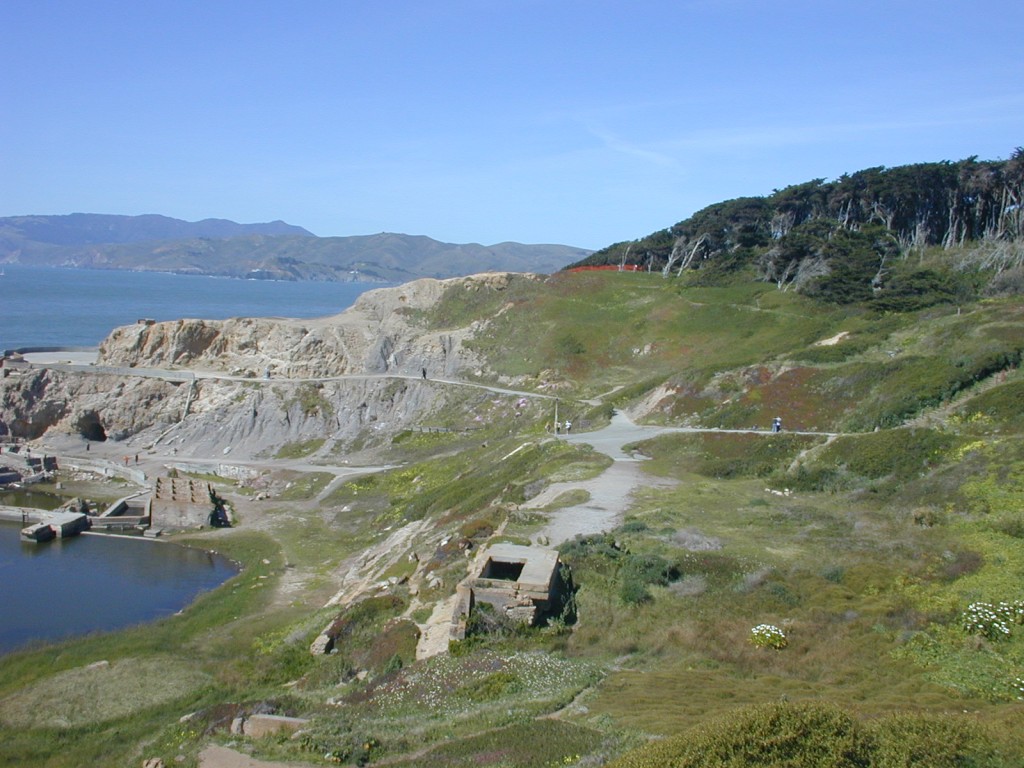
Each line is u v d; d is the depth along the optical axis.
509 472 57.75
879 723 18.06
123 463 85.56
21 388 95.44
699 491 45.56
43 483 80.38
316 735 23.14
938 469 42.41
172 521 66.38
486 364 96.94
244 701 29.42
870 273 88.69
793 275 100.75
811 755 16.75
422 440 84.12
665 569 32.53
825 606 29.31
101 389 96.56
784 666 25.83
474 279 116.81
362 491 72.94
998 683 22.84
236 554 59.00
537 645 28.69
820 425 55.00
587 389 85.56
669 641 28.22
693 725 20.03
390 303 114.38
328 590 48.75
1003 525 33.72
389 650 30.70
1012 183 95.31
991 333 58.09
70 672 36.38
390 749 21.86
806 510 40.19
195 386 95.62
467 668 26.72
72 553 59.41
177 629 42.91
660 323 95.44
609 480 49.22
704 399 65.62
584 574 33.00
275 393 93.38
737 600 30.34
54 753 28.70
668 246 129.25
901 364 56.78
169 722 29.97
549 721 22.00
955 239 103.25
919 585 29.98
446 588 34.81
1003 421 45.72
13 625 45.44
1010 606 26.80
